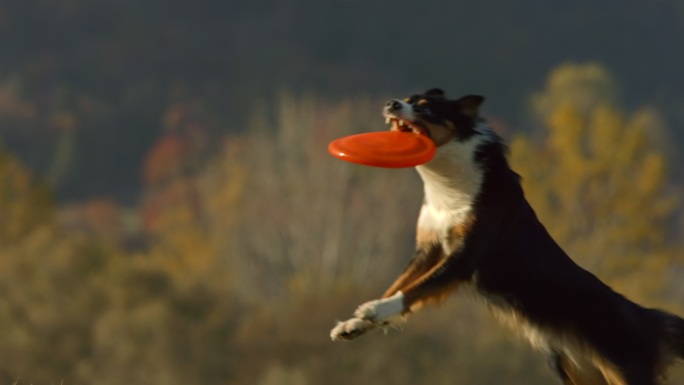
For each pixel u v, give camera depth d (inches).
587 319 492.7
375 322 468.8
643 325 498.9
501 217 489.4
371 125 3422.7
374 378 1651.1
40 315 1738.4
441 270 479.8
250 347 1780.3
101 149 6648.6
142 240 4687.5
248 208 3051.2
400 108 485.1
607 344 493.7
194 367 1712.6
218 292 1857.8
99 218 4825.3
